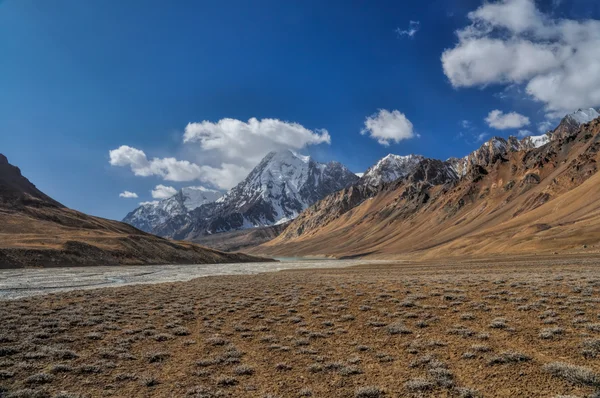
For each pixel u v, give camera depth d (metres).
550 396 10.87
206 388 12.62
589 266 44.06
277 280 47.03
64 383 13.09
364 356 15.62
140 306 27.56
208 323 22.06
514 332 16.95
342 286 34.22
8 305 27.62
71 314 24.23
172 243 156.88
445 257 133.25
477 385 12.08
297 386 12.84
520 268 48.84
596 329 15.96
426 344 16.31
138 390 12.63
